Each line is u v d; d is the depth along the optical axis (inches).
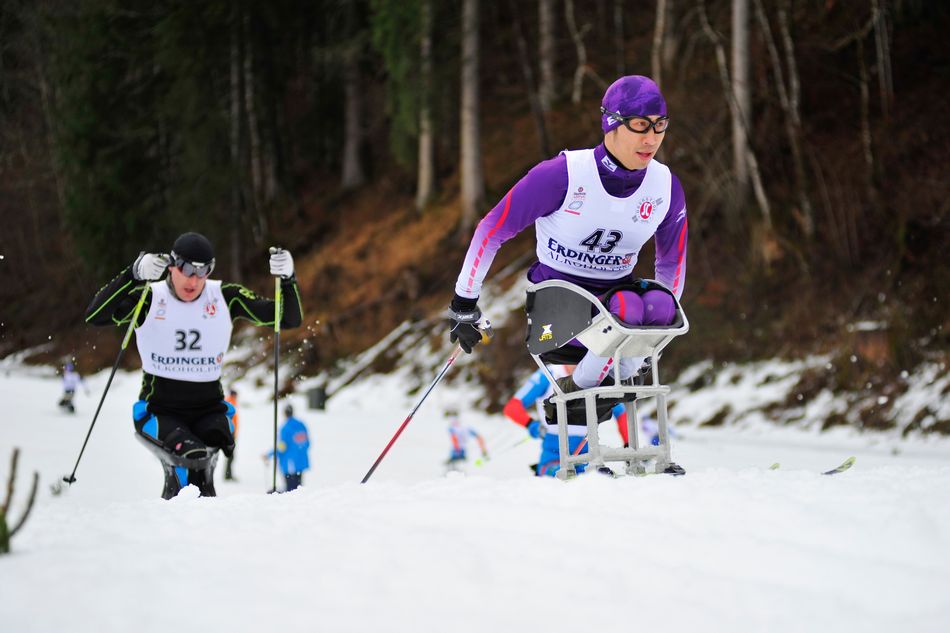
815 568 213.0
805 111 2155.5
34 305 3932.1
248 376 2706.7
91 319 521.3
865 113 2006.6
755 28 2202.3
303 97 3708.2
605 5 3004.4
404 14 2546.8
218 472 1309.1
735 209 2078.0
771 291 1973.4
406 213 3097.9
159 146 3270.2
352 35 3174.2
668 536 236.7
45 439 1592.0
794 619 185.8
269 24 3164.4
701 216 2181.3
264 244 3314.5
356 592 199.0
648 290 378.0
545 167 378.0
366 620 184.2
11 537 239.0
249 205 3294.8
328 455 1453.0
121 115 3193.9
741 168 2054.6
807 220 1982.0
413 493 304.5
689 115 2219.5
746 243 2073.1
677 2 2450.8
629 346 364.8
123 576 209.9
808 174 2032.5
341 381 2544.3
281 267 548.1
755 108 2164.1
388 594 198.2
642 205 382.6
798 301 1913.1
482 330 405.1
